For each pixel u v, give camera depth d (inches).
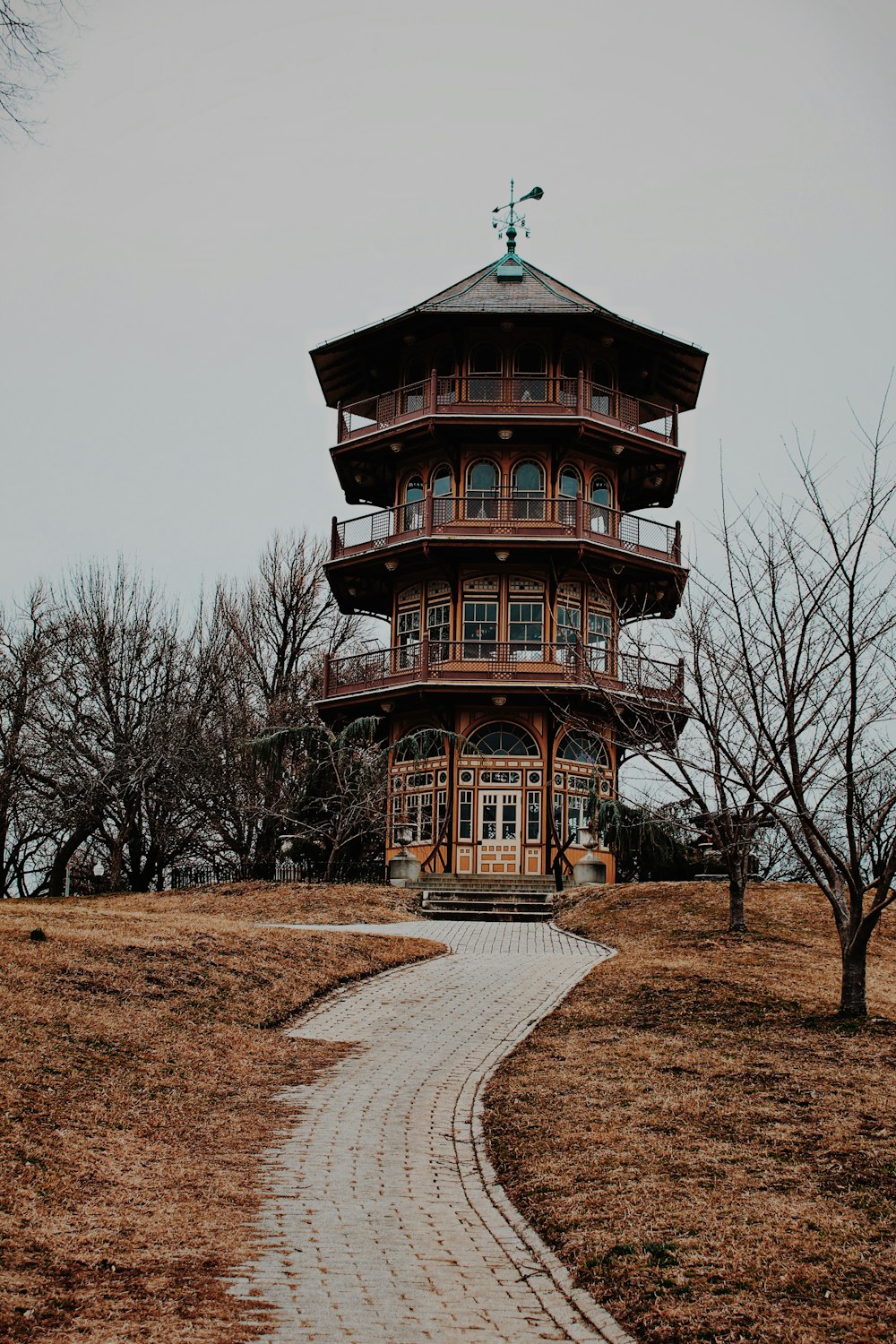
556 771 1477.6
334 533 1587.1
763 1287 347.9
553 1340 320.5
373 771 1651.1
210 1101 544.7
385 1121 532.1
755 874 1398.9
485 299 1551.4
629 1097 551.5
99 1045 584.4
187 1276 349.1
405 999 788.0
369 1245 385.4
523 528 1485.0
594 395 1565.0
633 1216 407.5
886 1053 610.5
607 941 1046.4
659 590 1568.7
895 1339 313.0
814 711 732.0
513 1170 469.7
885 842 759.7
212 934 866.1
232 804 1748.3
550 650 1475.1
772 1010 722.8
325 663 1608.0
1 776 1667.1
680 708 1034.7
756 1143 477.7
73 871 1911.9
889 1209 404.8
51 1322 310.8
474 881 1393.9
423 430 1487.5
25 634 1760.6
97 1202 402.9
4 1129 454.0
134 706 1795.0
